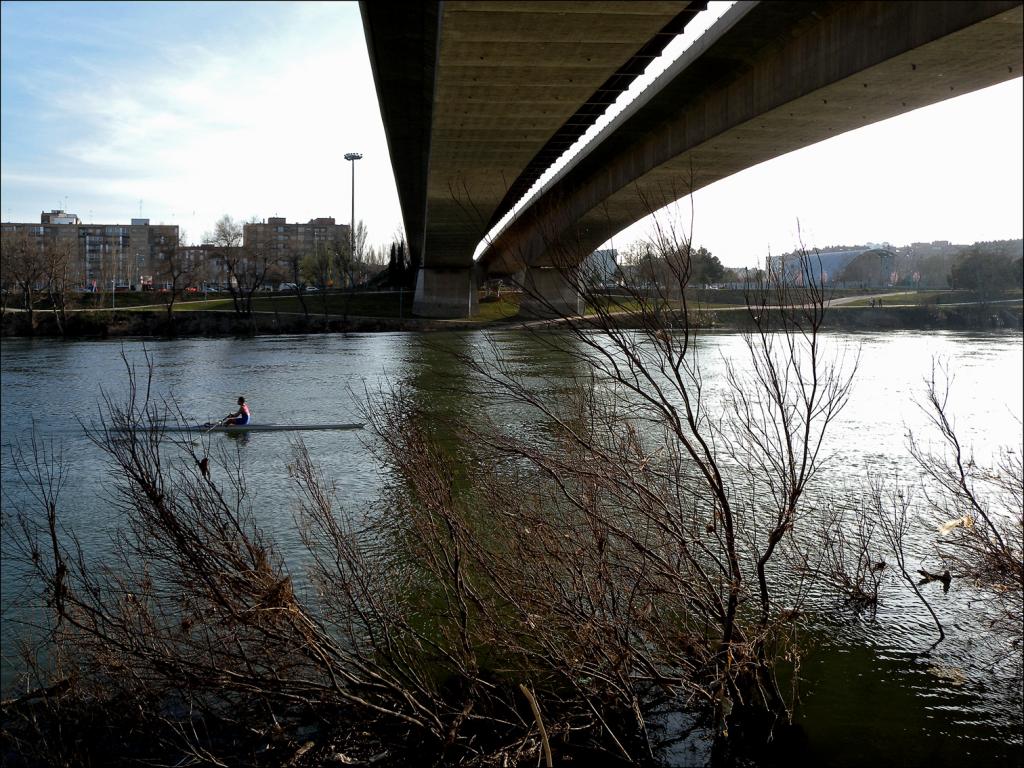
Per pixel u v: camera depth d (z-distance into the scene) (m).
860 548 13.34
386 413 10.64
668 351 8.00
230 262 88.50
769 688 9.06
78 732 8.21
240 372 43.34
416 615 10.47
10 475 20.20
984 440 23.34
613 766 7.94
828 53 23.41
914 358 45.50
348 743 8.00
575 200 48.19
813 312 8.19
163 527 7.33
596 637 7.86
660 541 8.72
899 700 9.27
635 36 21.84
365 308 90.44
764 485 15.53
